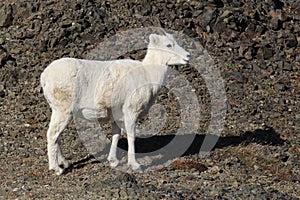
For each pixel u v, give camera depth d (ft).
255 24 124.16
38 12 121.39
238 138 92.07
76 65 75.97
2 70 107.86
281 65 115.55
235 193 72.08
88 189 71.77
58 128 76.79
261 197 70.74
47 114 96.48
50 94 75.87
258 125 96.84
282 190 76.69
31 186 74.59
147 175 78.38
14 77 106.52
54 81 75.31
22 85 104.99
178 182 76.38
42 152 85.66
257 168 83.46
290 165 85.56
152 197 68.39
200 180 77.46
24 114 97.30
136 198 68.44
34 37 115.96
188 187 74.54
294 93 108.47
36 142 88.94
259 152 88.22
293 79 112.78
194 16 122.62
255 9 129.29
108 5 123.75
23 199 70.44
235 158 85.35
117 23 119.65
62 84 75.20
